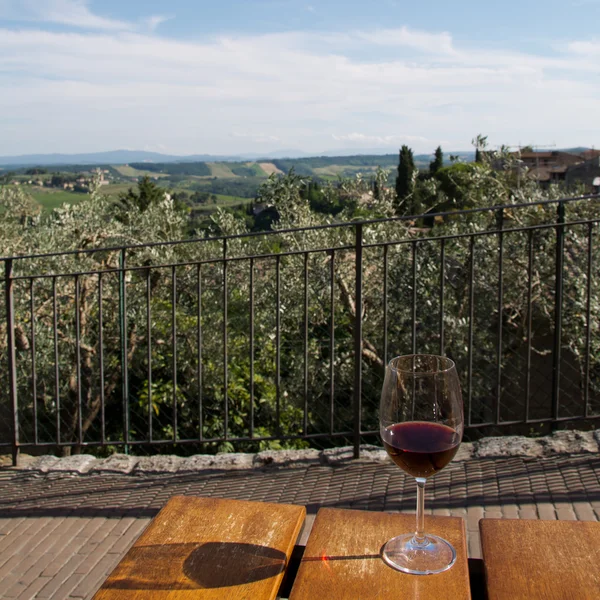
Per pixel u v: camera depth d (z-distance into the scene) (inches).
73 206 340.8
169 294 315.6
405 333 300.5
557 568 46.6
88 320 293.9
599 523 52.4
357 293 131.3
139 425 306.3
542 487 113.0
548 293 299.9
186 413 298.7
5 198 344.5
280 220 329.7
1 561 102.3
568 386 315.9
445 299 297.1
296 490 122.0
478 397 310.7
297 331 297.6
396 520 53.5
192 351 298.0
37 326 281.3
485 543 49.9
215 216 331.0
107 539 108.2
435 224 358.3
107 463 139.4
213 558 49.3
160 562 48.8
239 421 295.3
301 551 52.2
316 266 292.5
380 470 127.5
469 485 116.6
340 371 298.0
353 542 50.3
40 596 92.9
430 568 46.4
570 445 127.2
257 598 44.6
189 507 56.7
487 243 300.8
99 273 143.6
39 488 129.9
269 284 298.2
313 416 303.1
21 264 289.6
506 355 321.7
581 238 289.4
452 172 372.2
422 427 48.8
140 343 304.3
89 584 95.4
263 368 300.8
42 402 290.8
